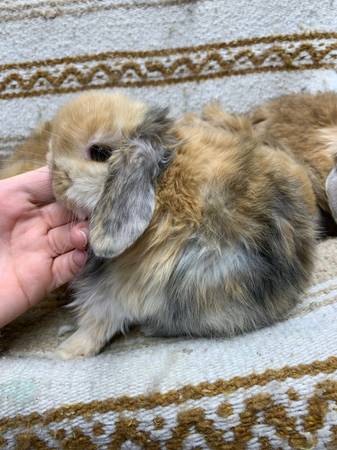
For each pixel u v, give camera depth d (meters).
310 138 0.35
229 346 0.24
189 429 0.19
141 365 0.23
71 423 0.20
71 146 0.24
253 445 0.19
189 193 0.24
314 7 0.38
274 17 0.39
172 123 0.26
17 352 0.27
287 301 0.26
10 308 0.26
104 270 0.27
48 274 0.26
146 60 0.39
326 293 0.28
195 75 0.40
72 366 0.24
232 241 0.24
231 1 0.38
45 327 0.29
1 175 0.33
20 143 0.40
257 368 0.21
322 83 0.39
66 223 0.26
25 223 0.27
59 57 0.39
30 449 0.20
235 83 0.40
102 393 0.21
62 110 0.26
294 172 0.29
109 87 0.40
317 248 0.31
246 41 0.39
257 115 0.38
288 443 0.19
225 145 0.26
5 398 0.21
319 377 0.19
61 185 0.24
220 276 0.24
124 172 0.23
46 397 0.21
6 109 0.40
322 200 0.35
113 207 0.23
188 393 0.20
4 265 0.26
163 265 0.24
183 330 0.26
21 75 0.39
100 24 0.38
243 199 0.24
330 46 0.39
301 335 0.23
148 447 0.19
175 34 0.39
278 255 0.25
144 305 0.26
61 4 0.38
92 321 0.27
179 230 0.24
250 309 0.25
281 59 0.39
